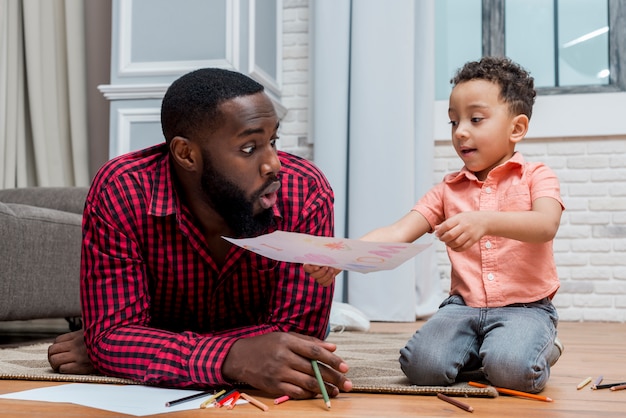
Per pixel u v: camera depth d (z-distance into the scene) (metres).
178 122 1.22
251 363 1.17
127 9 3.56
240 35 3.49
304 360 1.16
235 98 1.19
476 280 1.46
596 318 3.63
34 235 2.32
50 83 3.83
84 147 3.87
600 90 3.76
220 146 1.19
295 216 1.35
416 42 3.74
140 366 1.25
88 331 1.32
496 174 1.47
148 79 3.52
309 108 3.91
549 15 3.85
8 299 2.19
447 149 3.81
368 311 3.54
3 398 1.17
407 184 3.59
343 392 1.28
